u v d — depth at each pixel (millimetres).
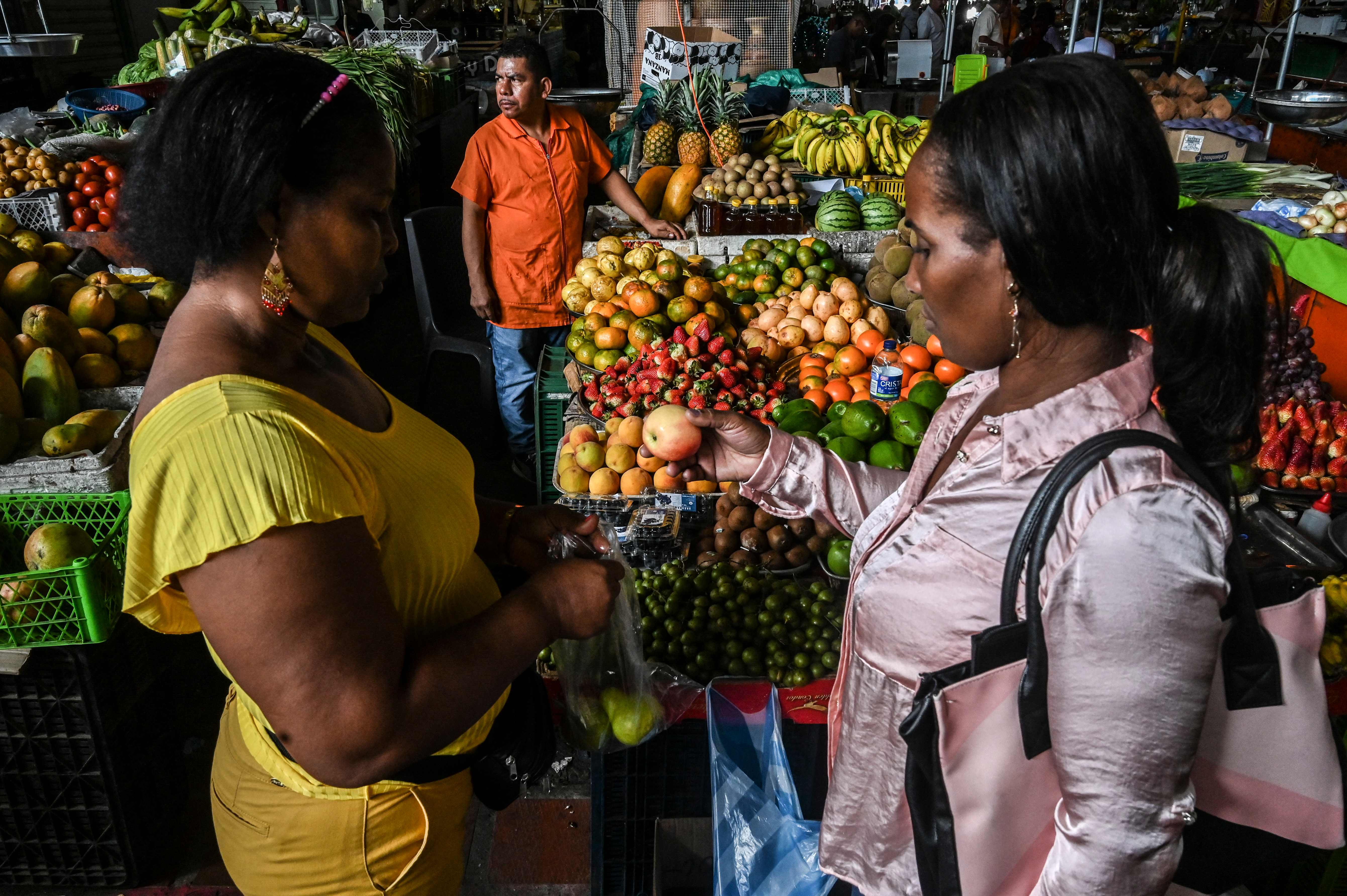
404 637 1016
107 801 2234
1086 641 779
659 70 5508
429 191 8047
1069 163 755
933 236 870
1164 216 802
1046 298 826
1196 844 959
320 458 980
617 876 2012
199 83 929
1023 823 918
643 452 1518
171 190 945
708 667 1924
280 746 1231
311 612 928
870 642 1067
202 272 1013
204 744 2824
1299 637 910
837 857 1208
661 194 5055
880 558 1043
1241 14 9680
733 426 1440
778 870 1600
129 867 2312
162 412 973
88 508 2201
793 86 6492
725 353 3047
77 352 2627
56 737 2156
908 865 1127
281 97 926
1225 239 792
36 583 1893
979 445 969
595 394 3094
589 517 1570
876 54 13242
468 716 1049
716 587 2035
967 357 947
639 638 1701
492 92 10125
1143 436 816
